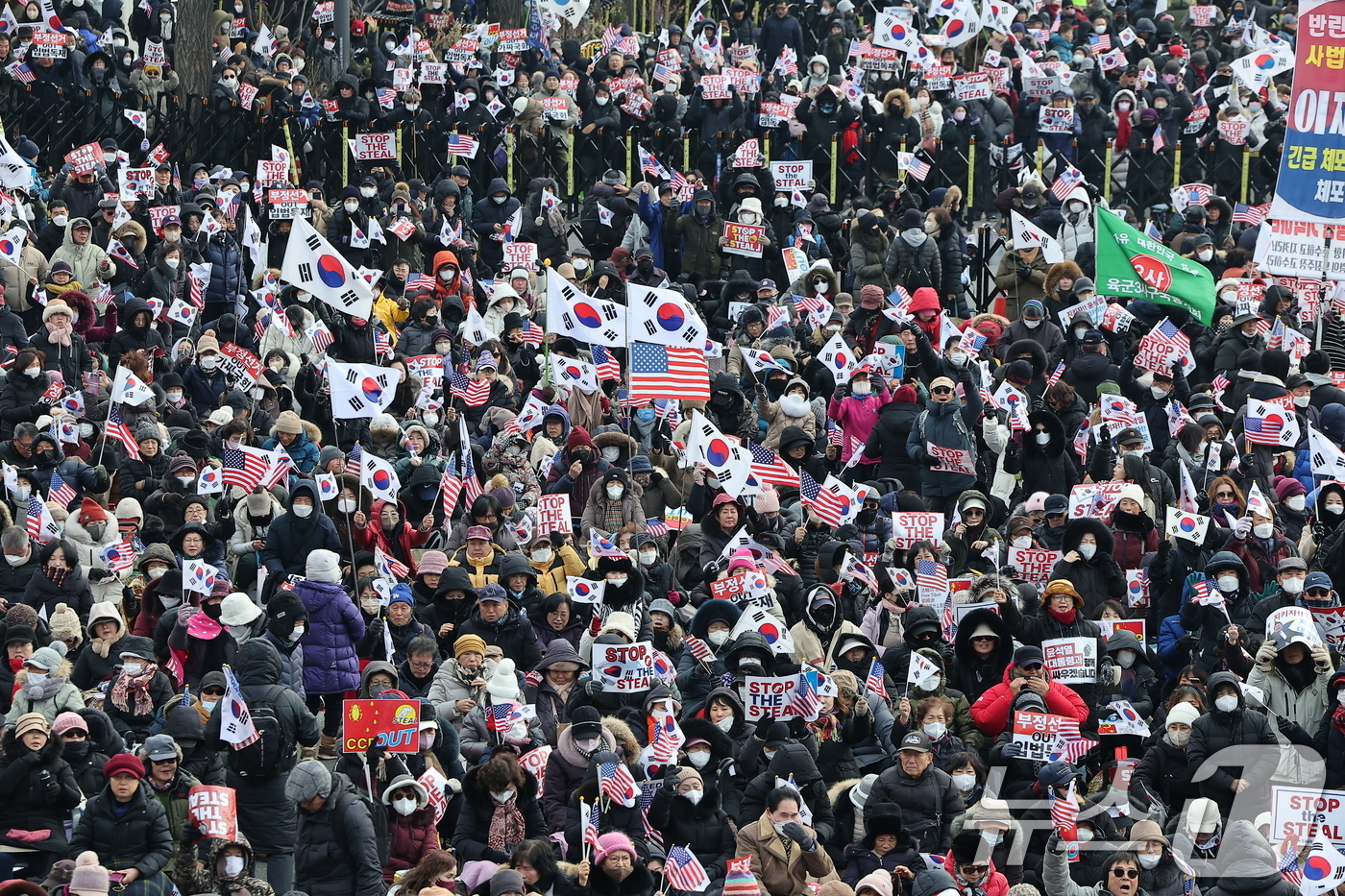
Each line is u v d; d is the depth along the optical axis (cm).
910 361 7812
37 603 5769
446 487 6494
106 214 8650
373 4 13262
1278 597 6216
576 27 13500
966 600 6025
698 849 4950
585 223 9869
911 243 9169
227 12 12275
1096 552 6262
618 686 5319
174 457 6556
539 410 7350
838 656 5709
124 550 6022
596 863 4584
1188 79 12031
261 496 6397
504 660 5294
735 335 8425
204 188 8875
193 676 5388
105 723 4897
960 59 12238
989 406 7494
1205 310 8688
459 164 10100
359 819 4522
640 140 10625
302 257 7544
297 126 10425
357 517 6397
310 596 5462
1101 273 8775
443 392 7731
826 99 10494
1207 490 7100
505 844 4791
